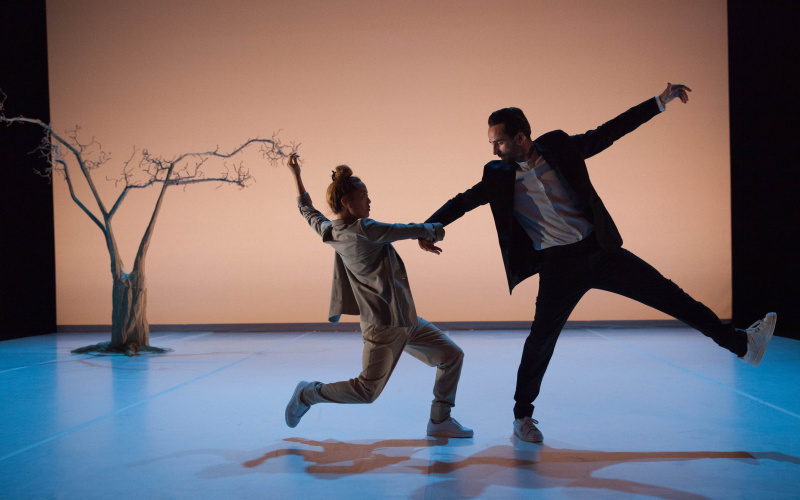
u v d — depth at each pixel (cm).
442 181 752
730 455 249
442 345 277
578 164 249
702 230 728
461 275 748
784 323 624
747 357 260
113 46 775
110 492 216
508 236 261
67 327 783
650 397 361
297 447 270
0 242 699
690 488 212
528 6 743
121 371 479
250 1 768
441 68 752
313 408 344
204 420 321
